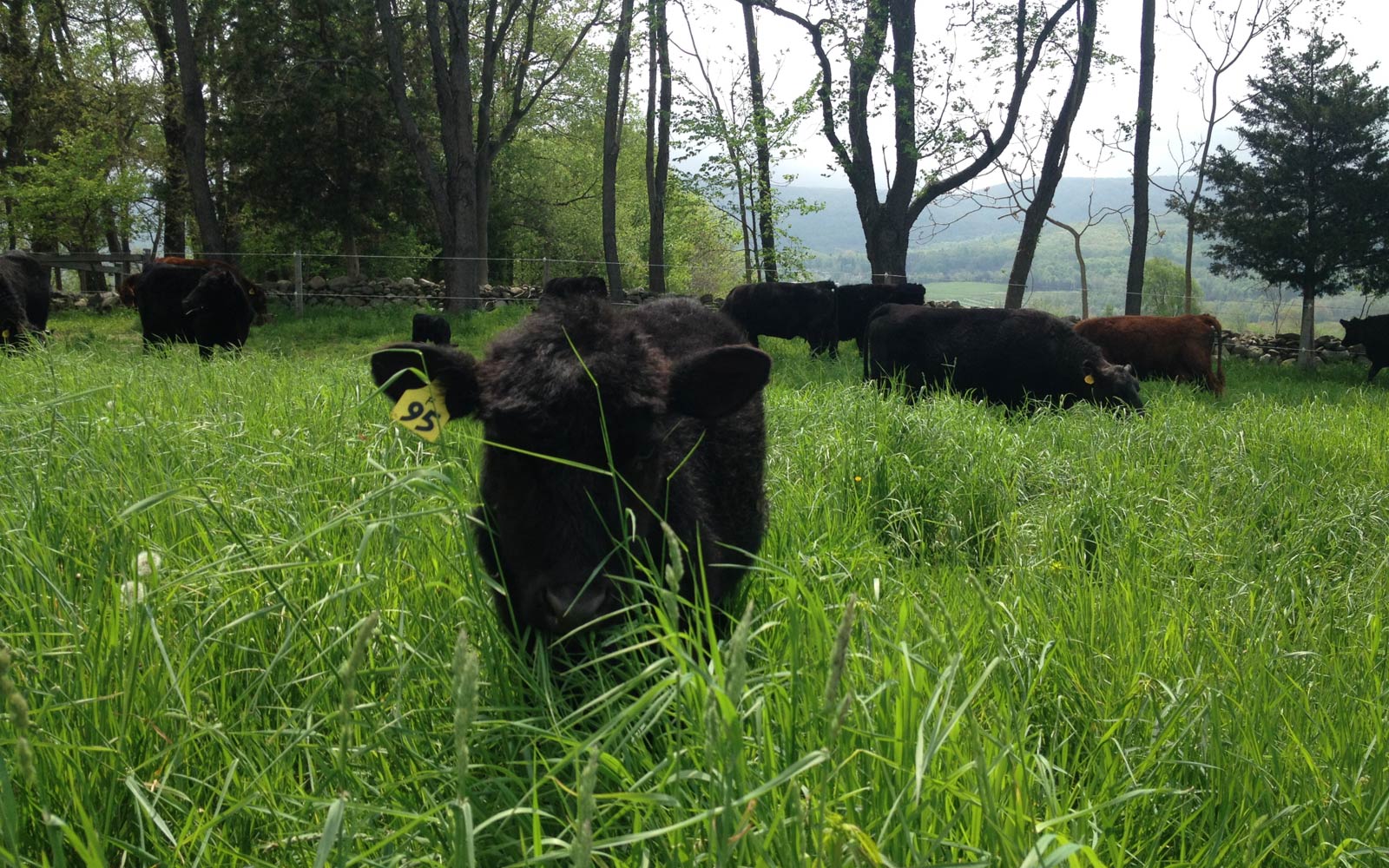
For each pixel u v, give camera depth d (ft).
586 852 4.47
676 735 8.48
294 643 9.61
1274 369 68.59
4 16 103.35
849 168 76.59
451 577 11.28
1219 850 7.37
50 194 93.81
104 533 10.43
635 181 160.76
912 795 6.54
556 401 8.81
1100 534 16.67
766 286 64.23
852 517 17.15
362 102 93.66
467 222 82.74
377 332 66.64
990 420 27.81
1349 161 77.61
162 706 8.19
